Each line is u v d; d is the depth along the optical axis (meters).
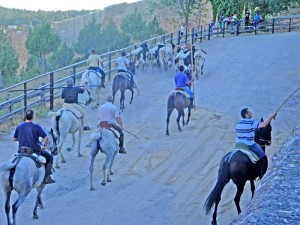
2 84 64.50
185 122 20.20
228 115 21.22
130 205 12.59
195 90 25.45
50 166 11.20
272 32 42.16
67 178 14.45
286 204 2.89
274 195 3.02
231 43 37.81
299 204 2.89
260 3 50.06
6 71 72.44
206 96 24.23
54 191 13.49
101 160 16.03
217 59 32.41
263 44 35.84
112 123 13.77
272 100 23.28
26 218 11.76
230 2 49.62
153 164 15.62
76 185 13.96
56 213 12.09
